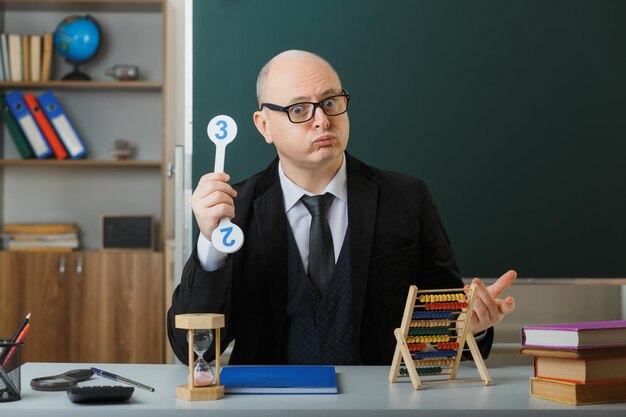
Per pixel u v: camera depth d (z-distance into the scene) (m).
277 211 1.91
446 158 2.86
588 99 2.87
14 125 3.90
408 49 2.85
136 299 3.68
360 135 2.85
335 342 1.87
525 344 1.34
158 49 4.08
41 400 1.30
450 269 2.02
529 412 1.22
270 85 1.83
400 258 1.92
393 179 2.02
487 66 2.86
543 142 2.87
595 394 1.26
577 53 2.87
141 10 4.04
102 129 4.07
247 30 2.82
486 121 2.86
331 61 2.84
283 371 1.48
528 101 2.87
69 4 3.96
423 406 1.23
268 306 1.89
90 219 4.08
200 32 2.82
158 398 1.31
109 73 3.93
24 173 4.08
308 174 1.88
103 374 1.44
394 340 1.92
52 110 3.91
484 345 1.67
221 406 1.24
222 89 2.81
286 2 2.83
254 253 1.89
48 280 3.68
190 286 1.64
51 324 3.68
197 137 2.81
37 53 3.91
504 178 2.86
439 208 2.86
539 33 2.87
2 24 4.02
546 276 2.87
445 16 2.86
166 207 3.85
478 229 2.86
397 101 2.85
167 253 3.67
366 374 1.56
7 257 3.69
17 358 1.30
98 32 3.95
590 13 2.87
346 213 1.94
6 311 3.68
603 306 3.46
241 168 2.80
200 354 1.32
